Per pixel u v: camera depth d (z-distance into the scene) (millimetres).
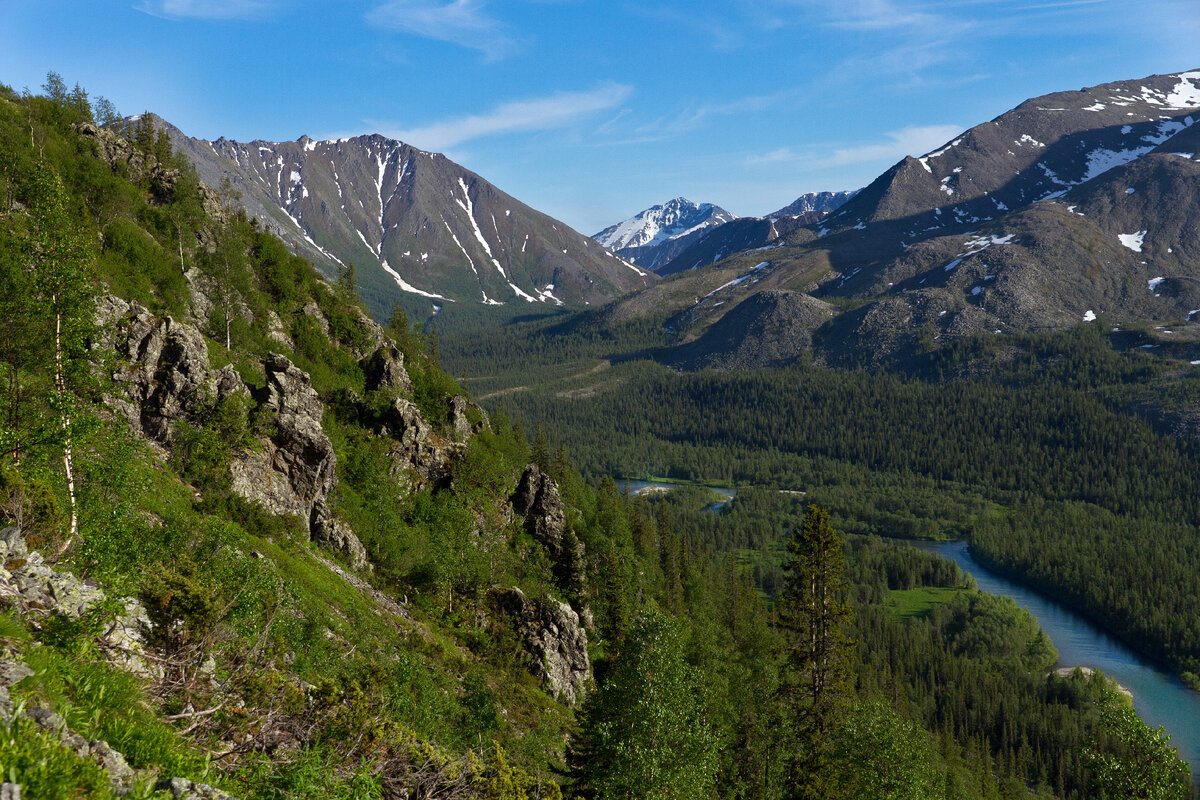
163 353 56812
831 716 47438
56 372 26344
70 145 83500
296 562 49969
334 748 14594
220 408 57281
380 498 74375
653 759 32500
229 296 84625
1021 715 128750
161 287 76688
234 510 51250
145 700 11953
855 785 40250
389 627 51719
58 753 7844
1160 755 32625
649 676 35656
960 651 157000
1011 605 171125
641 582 100750
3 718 8039
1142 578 179500
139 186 91562
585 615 84625
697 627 81562
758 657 82812
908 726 41406
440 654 52844
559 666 67125
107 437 28109
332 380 94250
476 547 75000
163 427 53688
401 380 101875
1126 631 161375
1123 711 34281
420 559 69875
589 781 35469
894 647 153375
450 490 86562
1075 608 182500
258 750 12852
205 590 15742
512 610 70312
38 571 14055
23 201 57875
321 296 108500
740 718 55594
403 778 15547
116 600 14039
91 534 22141
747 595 134000
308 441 63250
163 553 26969
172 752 10500
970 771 104625
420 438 88812
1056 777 118125
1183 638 149250
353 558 62125
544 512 96312
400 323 142250
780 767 50656
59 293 26500
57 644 11703
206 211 99000
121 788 8445
